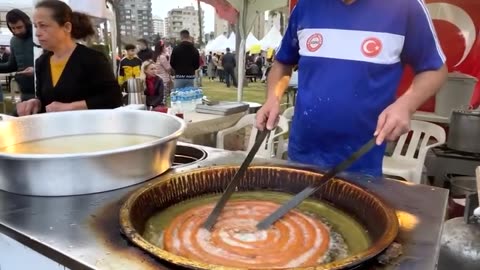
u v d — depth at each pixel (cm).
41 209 84
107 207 85
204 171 101
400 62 121
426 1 313
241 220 85
